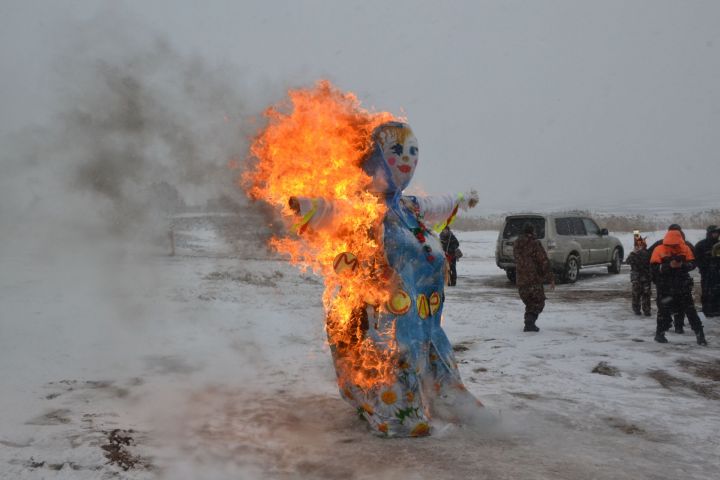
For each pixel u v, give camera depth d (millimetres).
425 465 4648
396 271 5348
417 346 5352
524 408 6152
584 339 9914
